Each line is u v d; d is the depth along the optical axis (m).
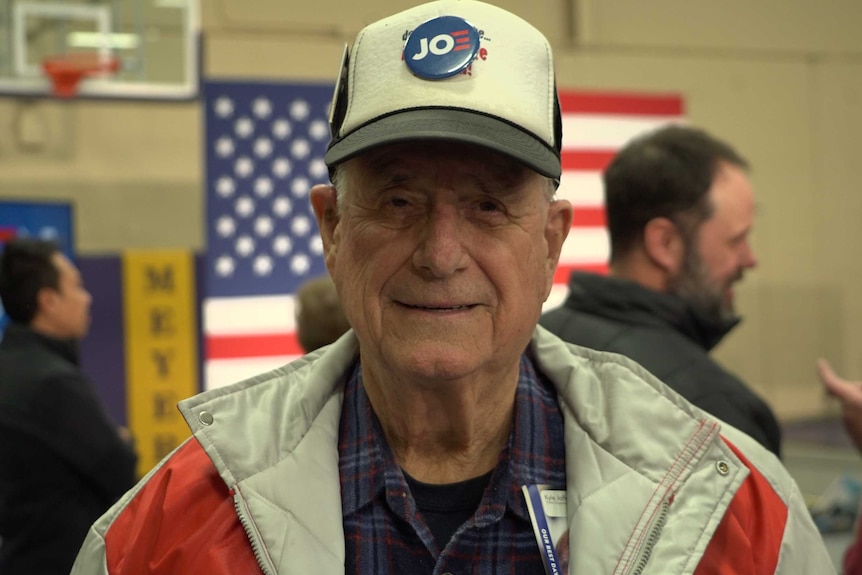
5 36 5.57
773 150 8.50
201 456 1.08
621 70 7.91
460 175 0.95
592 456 1.05
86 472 2.34
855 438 1.60
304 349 2.08
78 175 6.71
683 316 1.59
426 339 0.96
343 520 1.03
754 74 8.40
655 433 1.06
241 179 4.07
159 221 6.88
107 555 1.04
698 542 0.98
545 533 1.02
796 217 8.61
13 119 6.55
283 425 1.07
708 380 1.45
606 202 1.73
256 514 0.99
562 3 7.76
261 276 4.07
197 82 5.69
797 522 1.08
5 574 2.32
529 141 0.96
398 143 0.94
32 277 2.46
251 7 6.93
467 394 1.01
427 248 0.94
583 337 1.57
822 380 1.64
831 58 8.63
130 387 4.97
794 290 8.63
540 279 1.01
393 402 1.05
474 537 1.01
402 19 1.02
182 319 5.07
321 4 7.07
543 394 1.13
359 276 0.99
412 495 1.04
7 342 2.44
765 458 1.13
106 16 5.70
